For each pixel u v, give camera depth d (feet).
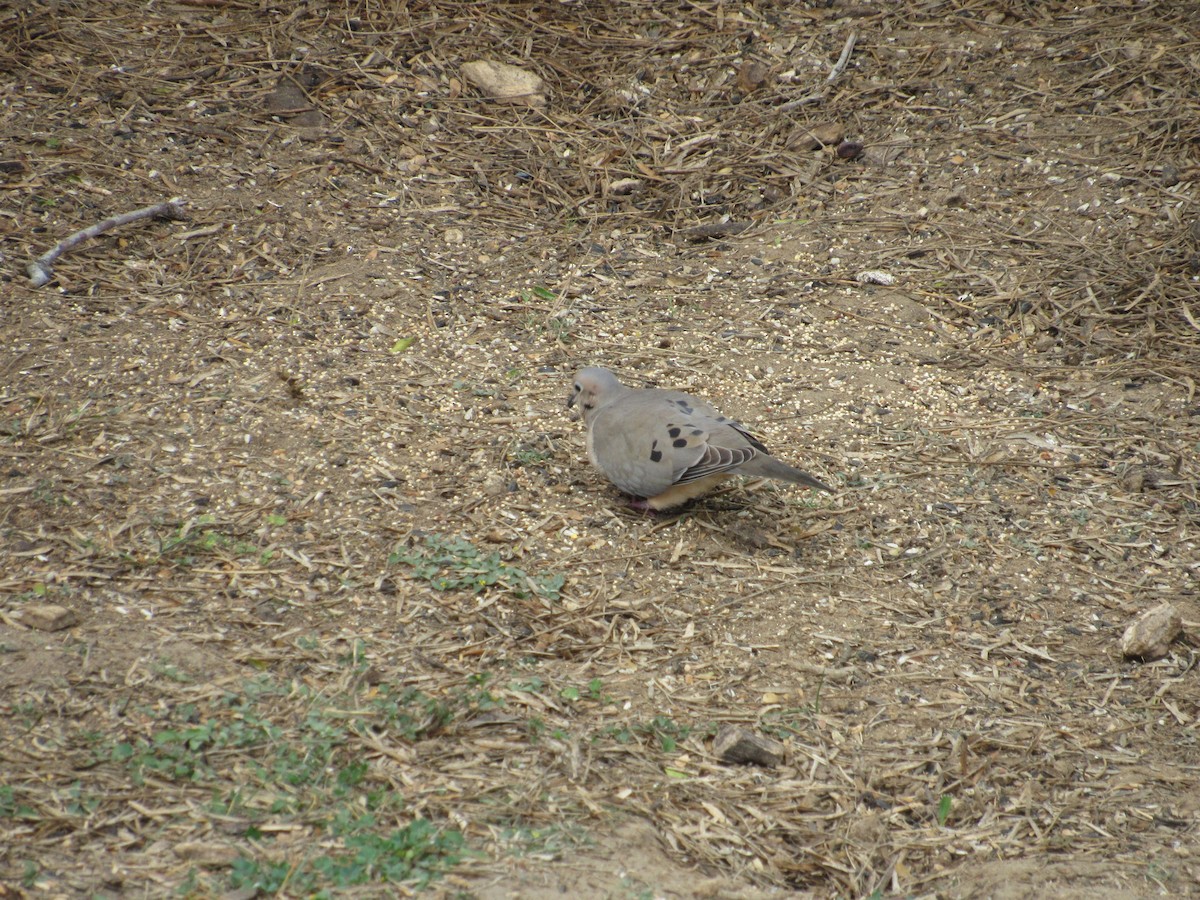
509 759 26.21
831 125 58.23
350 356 42.29
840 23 64.80
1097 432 41.37
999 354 45.88
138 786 23.70
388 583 31.83
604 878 22.79
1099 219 52.39
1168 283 48.83
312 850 22.44
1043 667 31.32
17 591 29.48
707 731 28.14
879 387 43.52
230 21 60.49
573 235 52.03
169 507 33.71
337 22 61.36
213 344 41.81
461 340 44.27
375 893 21.48
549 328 45.57
